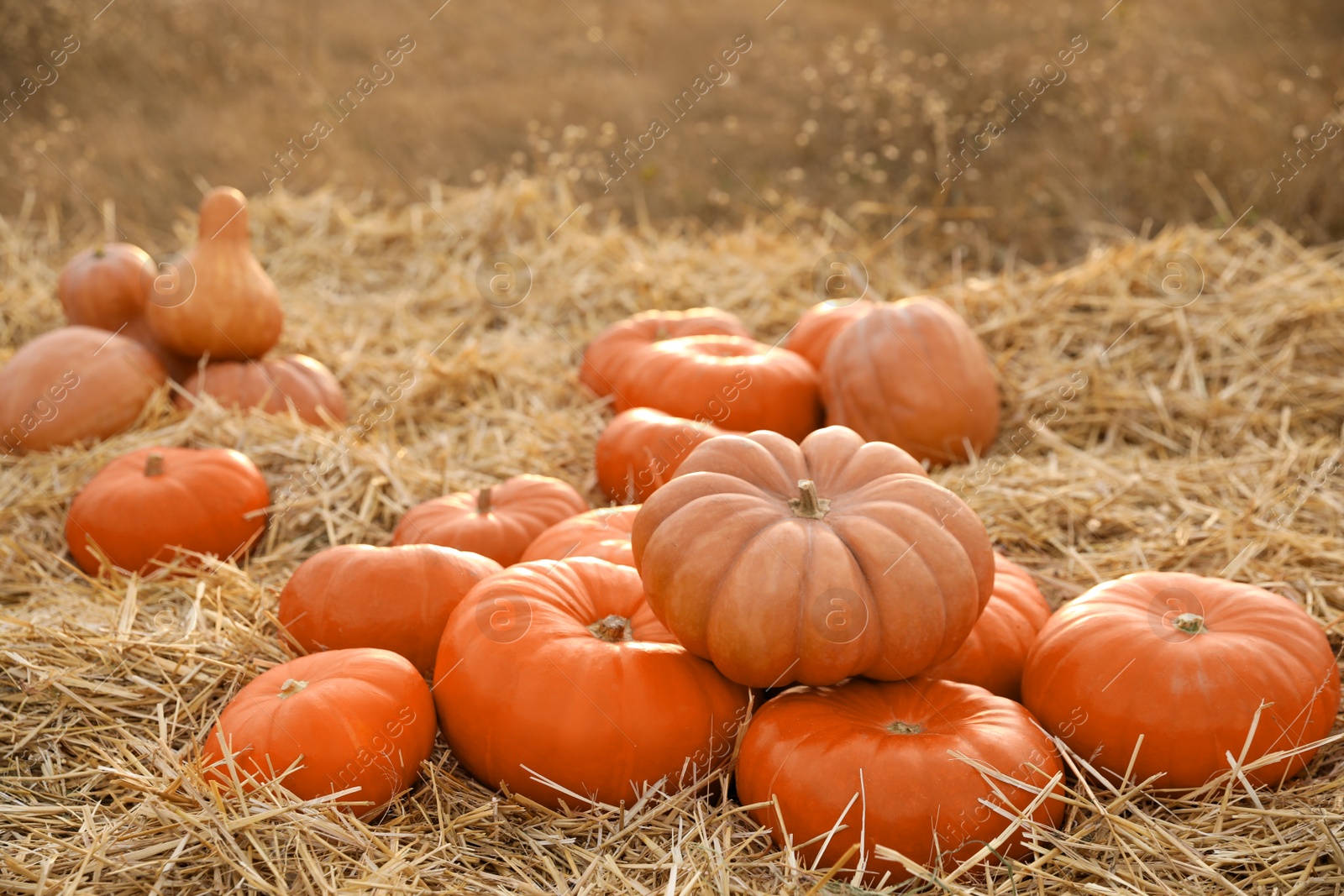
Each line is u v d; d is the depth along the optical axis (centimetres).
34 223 784
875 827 235
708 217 847
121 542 376
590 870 240
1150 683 254
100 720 296
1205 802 254
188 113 919
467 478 439
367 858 238
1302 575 351
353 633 301
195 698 302
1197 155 814
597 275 677
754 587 243
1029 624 302
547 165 866
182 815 237
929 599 247
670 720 255
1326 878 232
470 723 262
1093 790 264
